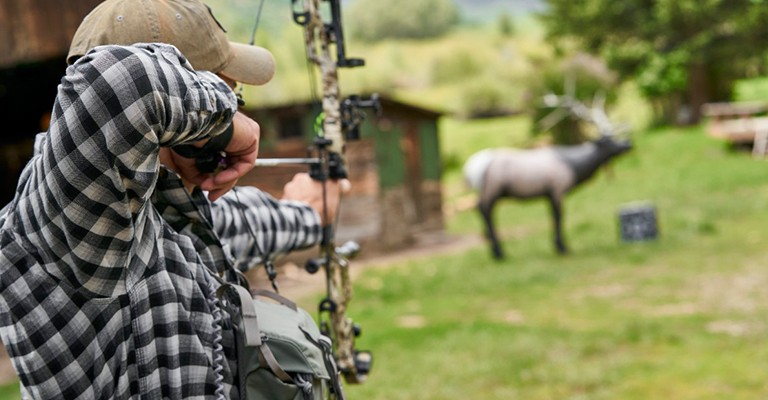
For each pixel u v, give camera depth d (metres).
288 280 11.67
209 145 1.32
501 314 8.67
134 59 1.11
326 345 1.49
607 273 10.57
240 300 1.36
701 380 5.84
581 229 14.72
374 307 9.68
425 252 14.96
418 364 6.58
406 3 84.12
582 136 25.75
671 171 21.34
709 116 28.52
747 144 23.89
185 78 1.16
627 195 18.62
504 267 11.84
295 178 2.01
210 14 1.44
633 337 7.09
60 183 1.12
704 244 11.94
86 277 1.19
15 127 14.35
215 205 1.67
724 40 27.64
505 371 6.25
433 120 17.36
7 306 1.22
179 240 1.33
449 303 9.60
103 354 1.24
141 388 1.26
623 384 5.86
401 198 15.73
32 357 1.22
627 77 29.62
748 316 7.62
